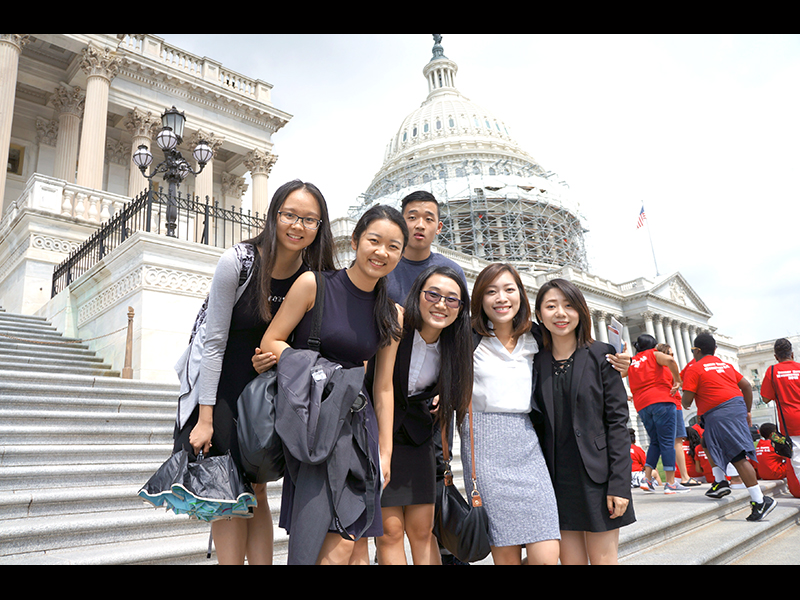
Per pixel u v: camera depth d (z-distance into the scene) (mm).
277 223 2568
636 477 8500
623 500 2762
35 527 3289
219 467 2322
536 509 2811
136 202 10102
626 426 2924
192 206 10141
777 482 7648
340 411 2229
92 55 20812
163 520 3781
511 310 3066
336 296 2533
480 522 2723
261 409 2240
